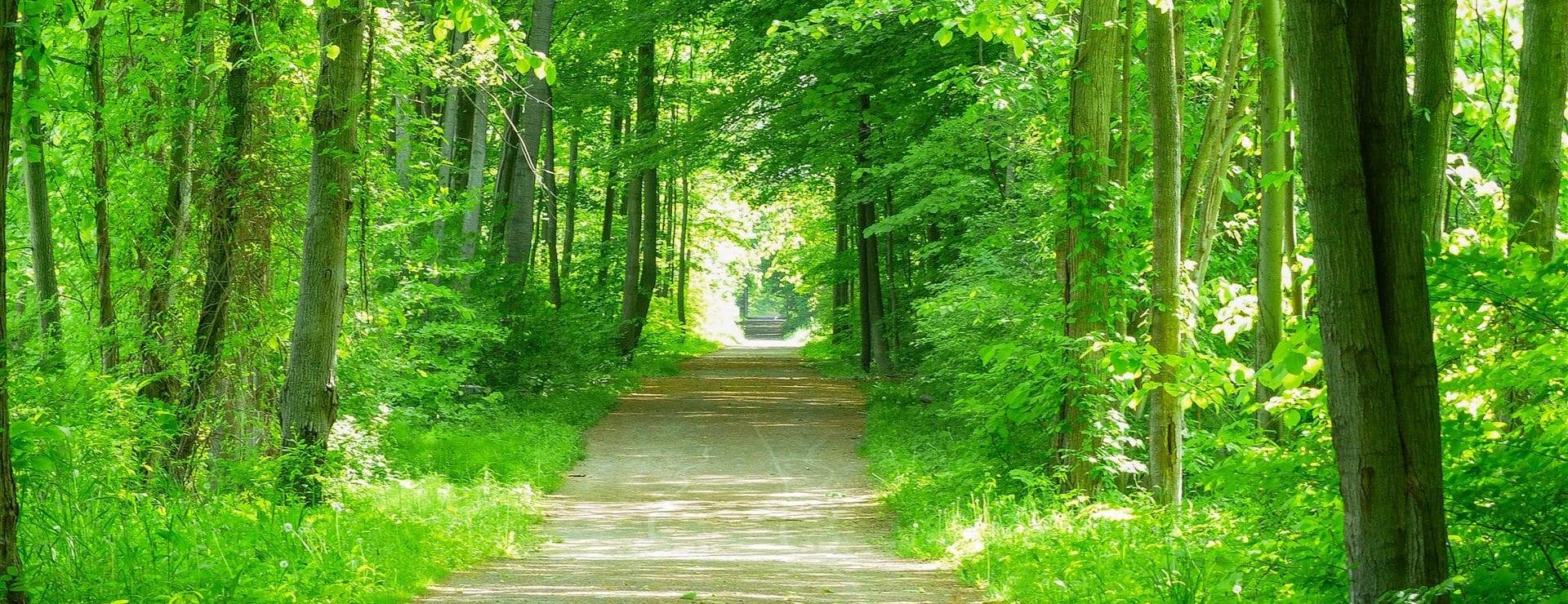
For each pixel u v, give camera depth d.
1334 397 4.93
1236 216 14.07
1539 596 5.41
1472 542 5.76
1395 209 4.82
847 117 25.03
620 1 28.67
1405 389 4.82
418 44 13.05
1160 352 11.44
